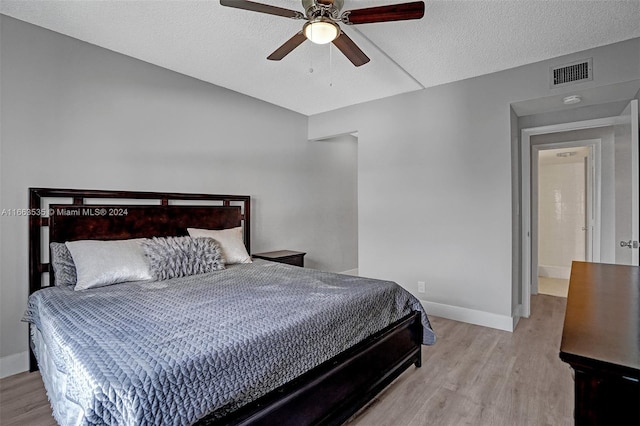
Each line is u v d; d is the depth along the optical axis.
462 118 3.47
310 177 4.88
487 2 2.14
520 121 3.72
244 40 2.68
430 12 2.25
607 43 2.68
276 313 1.74
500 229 3.26
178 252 2.76
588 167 4.76
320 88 3.75
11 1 2.18
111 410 1.06
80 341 1.38
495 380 2.30
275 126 4.36
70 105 2.65
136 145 3.04
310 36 1.96
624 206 2.97
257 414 1.29
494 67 3.15
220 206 3.70
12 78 2.38
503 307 3.25
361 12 1.80
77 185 2.69
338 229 5.36
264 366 1.44
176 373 1.18
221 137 3.73
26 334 2.45
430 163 3.69
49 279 2.54
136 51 2.88
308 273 2.80
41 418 1.89
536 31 2.49
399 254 3.94
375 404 2.04
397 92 3.86
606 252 3.78
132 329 1.50
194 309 1.79
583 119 3.36
